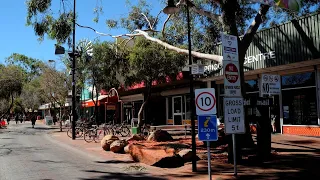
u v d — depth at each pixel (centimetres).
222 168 964
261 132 1084
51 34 1426
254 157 1063
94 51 2153
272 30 1595
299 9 1130
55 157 1308
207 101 805
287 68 1698
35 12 1356
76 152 1472
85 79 3088
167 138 1611
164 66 1989
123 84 2572
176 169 995
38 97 5488
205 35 1773
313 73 1655
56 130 3419
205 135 797
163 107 2995
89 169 1025
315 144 1392
